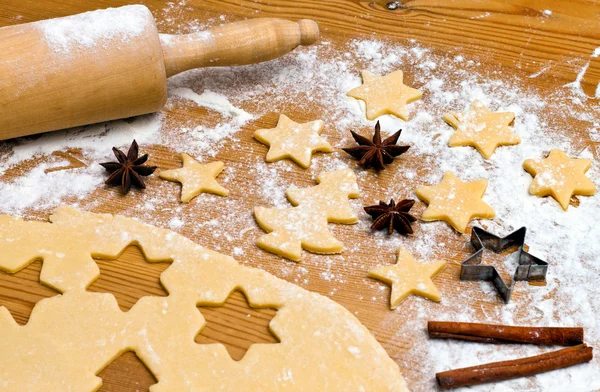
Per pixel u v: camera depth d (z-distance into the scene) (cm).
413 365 59
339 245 63
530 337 59
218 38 69
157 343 59
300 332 59
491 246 63
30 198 65
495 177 66
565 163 67
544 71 72
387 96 70
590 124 69
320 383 58
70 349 59
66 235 63
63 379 58
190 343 59
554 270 62
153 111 69
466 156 67
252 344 59
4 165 67
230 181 66
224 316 61
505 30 75
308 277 62
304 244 63
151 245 63
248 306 61
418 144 68
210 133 69
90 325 60
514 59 73
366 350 59
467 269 61
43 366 58
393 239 64
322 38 74
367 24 75
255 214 64
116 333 59
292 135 68
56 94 66
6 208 65
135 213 65
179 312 60
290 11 76
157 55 67
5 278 62
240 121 69
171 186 66
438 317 61
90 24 66
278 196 66
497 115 69
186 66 69
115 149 66
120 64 66
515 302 61
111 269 62
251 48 69
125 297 61
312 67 72
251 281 61
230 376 58
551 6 76
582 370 59
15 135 67
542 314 61
